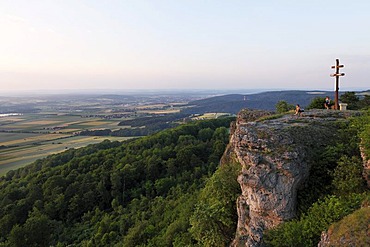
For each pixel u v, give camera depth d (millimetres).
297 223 15305
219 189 21531
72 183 64625
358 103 44625
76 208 58938
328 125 21469
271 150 17562
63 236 50625
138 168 70438
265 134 18656
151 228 40688
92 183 64125
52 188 62938
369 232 11398
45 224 49188
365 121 19875
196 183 59125
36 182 68125
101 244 43406
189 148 75438
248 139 18688
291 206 16578
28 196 61594
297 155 17188
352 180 16391
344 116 23656
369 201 14281
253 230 16922
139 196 63031
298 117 24062
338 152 18484
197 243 25391
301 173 17047
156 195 62062
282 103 43875
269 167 17188
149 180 67312
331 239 12438
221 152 76750
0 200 60688
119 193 64125
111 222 50688
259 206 17062
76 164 76562
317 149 18984
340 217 14227
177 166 72062
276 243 15297
